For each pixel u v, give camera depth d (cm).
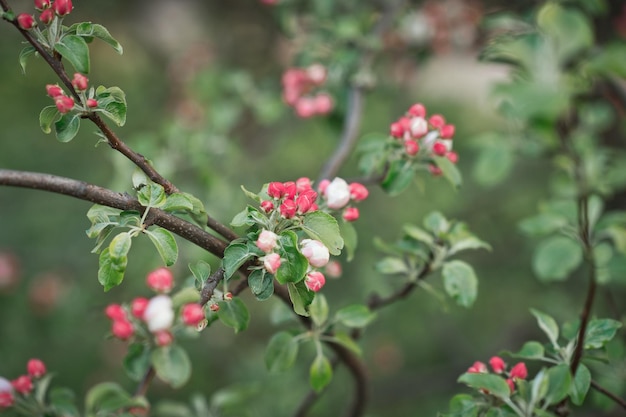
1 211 177
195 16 222
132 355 84
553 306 148
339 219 83
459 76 247
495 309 188
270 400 147
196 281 77
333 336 86
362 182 87
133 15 228
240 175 167
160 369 82
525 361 112
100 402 86
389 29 131
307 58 117
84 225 176
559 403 81
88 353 165
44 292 161
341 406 156
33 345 157
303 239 79
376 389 174
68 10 75
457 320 190
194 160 121
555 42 77
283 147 196
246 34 199
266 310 179
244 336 180
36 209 177
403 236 89
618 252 105
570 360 81
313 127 196
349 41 119
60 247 172
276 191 76
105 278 74
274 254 74
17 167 184
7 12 74
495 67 247
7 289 163
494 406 80
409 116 86
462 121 215
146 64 224
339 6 131
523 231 101
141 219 75
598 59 79
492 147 112
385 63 144
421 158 86
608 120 125
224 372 168
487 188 190
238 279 86
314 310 84
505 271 190
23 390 84
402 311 177
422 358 186
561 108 74
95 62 221
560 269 100
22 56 76
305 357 155
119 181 110
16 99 209
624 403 82
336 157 97
